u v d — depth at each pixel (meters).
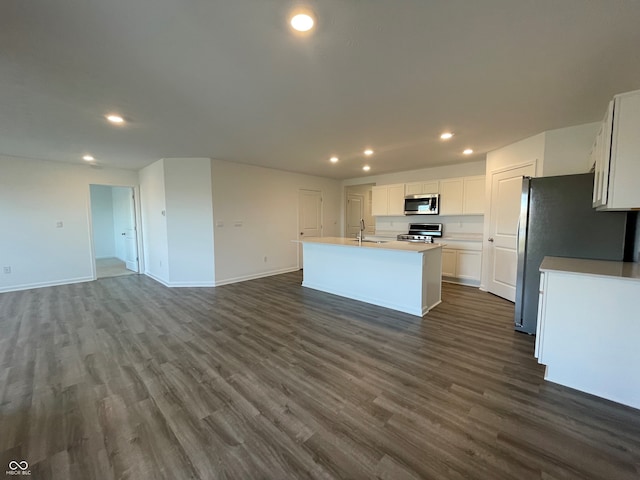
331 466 1.37
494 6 1.33
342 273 4.34
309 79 2.05
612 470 1.34
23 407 1.81
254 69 1.91
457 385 2.03
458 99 2.42
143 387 2.02
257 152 4.32
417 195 5.61
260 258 5.65
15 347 2.64
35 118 2.77
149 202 5.41
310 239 4.71
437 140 3.66
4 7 1.29
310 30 1.51
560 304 2.01
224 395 1.93
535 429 1.60
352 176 6.84
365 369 2.24
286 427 1.63
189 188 4.77
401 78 2.05
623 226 2.44
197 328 3.09
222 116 2.77
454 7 1.34
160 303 3.98
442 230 5.62
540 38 1.59
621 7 1.33
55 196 4.96
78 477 1.32
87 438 1.55
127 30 1.49
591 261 2.42
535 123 3.03
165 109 2.57
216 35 1.54
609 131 1.86
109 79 2.02
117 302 4.03
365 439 1.54
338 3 1.30
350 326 3.12
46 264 4.93
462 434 1.57
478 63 1.86
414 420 1.68
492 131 3.30
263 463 1.39
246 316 3.45
